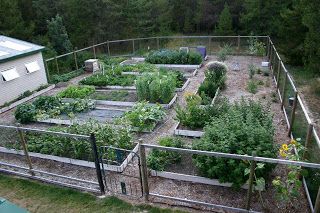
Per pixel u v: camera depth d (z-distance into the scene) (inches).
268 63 594.9
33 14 1066.1
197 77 546.6
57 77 579.8
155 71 513.3
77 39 1003.9
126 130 298.7
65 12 1016.2
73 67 697.6
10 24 900.0
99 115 402.0
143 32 1065.5
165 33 1093.1
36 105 416.8
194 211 206.7
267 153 211.8
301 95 480.4
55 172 273.0
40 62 537.0
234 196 221.8
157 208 211.5
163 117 366.3
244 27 971.3
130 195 228.4
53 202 226.2
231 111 281.4
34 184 250.7
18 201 229.6
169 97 422.6
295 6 636.1
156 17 1096.8
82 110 417.7
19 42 536.4
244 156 180.1
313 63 507.2
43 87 528.7
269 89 461.1
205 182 236.7
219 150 220.2
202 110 337.1
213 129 248.5
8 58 460.1
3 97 464.8
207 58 703.1
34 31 1029.8
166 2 1087.6
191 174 245.1
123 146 283.1
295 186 202.4
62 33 851.4
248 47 738.2
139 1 1004.6
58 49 850.8
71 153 289.3
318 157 199.6
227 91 462.3
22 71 496.1
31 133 333.4
